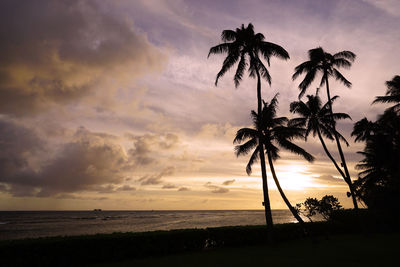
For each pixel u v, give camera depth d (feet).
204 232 54.70
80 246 41.70
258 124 65.72
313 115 83.25
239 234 58.95
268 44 67.05
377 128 93.20
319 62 83.92
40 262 38.32
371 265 37.40
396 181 78.79
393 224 81.66
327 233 72.59
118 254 44.14
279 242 63.98
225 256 45.98
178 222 265.75
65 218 437.58
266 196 61.16
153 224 241.14
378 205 84.17
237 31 67.15
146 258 45.27
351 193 76.02
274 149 70.13
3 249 36.42
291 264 38.73
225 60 68.13
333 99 83.61
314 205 72.02
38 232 173.47
